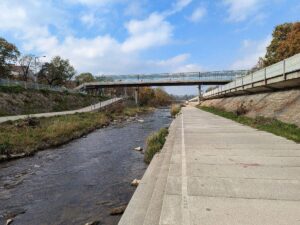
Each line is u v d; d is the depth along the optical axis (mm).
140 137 22688
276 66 19984
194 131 16484
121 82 76938
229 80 69688
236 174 6871
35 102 45000
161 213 4770
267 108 20875
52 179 10859
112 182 10055
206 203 5102
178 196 5527
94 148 17812
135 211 5258
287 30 43375
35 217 7266
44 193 9188
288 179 6348
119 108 61656
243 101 30375
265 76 22438
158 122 38938
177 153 9836
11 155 14953
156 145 12945
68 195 8883
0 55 56219
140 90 116625
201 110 49875
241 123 20766
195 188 5941
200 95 85125
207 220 4391
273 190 5660
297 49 36375
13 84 44938
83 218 7031
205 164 8000
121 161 13523
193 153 9672
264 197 5297
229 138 12953
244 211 4688
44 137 19516
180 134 15266
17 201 8516
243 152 9523
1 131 19578
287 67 18047
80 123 29031
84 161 14023
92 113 44281
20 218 7242
